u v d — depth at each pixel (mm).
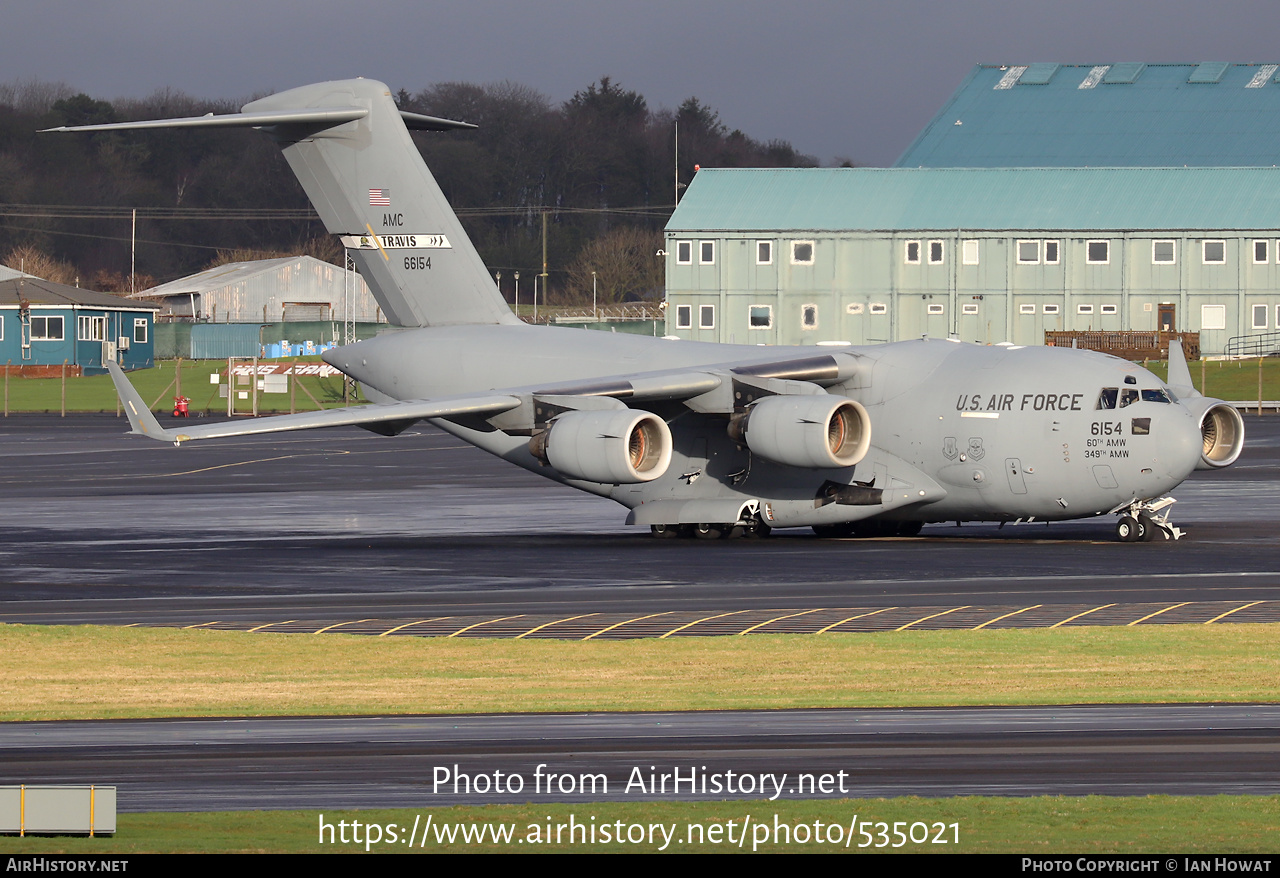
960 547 106188
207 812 41719
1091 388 105812
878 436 112250
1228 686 59438
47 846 38125
